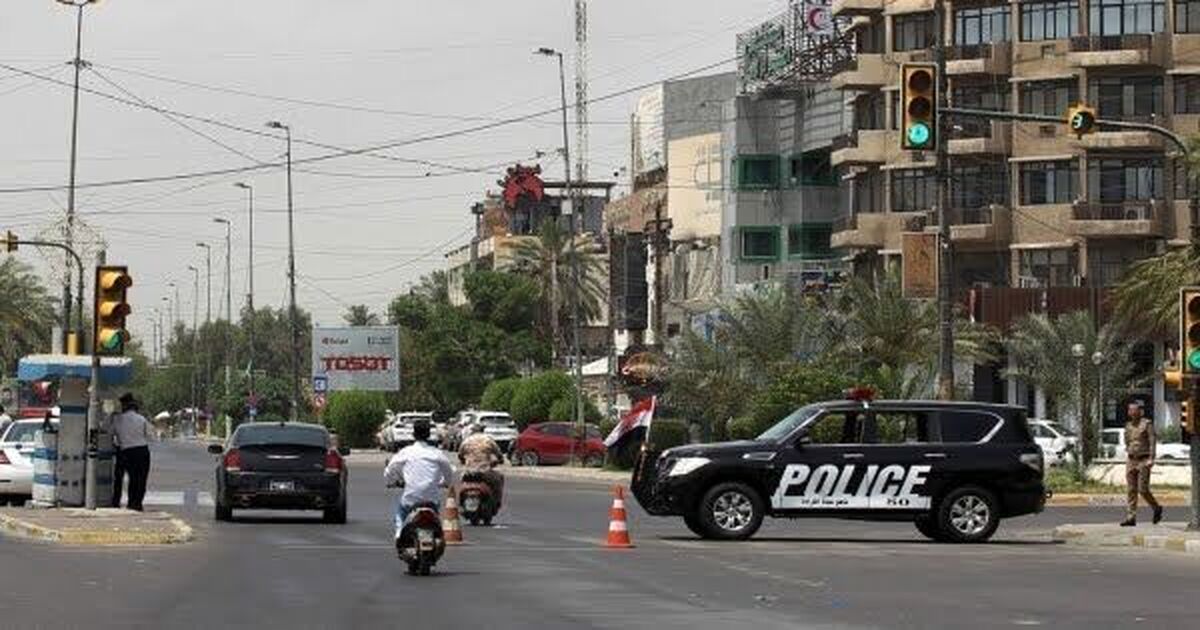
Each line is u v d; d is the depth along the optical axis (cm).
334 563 4553
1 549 4888
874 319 11181
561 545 5353
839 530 6362
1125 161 14512
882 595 3856
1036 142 14750
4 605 3466
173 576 4141
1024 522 7081
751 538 5569
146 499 7969
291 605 3531
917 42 15425
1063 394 12381
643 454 5697
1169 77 14425
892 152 15475
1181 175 14375
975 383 14612
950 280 7981
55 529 5297
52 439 6338
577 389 14062
